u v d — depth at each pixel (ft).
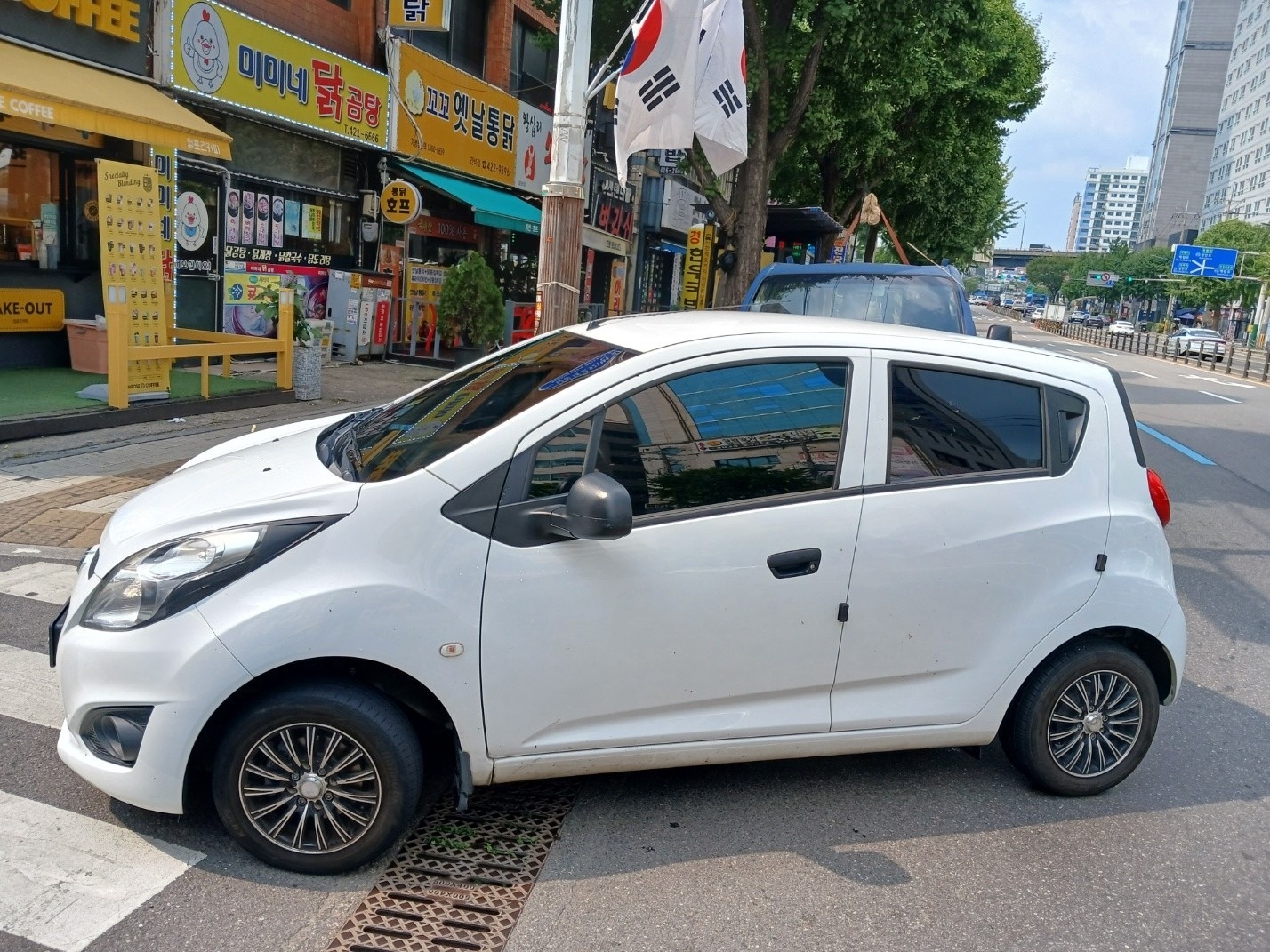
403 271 55.11
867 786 12.95
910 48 47.09
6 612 16.16
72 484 23.21
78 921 9.18
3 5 30.17
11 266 33.37
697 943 9.55
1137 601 12.43
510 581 10.16
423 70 52.60
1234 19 536.42
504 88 64.49
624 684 10.70
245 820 10.02
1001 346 12.48
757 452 11.12
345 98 46.39
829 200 79.51
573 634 10.38
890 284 27.04
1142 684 12.74
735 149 30.45
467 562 10.07
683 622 10.73
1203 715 16.12
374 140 49.16
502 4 62.85
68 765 10.37
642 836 11.36
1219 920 10.57
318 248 48.42
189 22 36.58
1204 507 32.12
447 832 11.16
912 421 11.71
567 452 10.54
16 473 23.76
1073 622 12.23
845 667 11.50
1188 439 47.75
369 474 10.84
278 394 35.65
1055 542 12.06
